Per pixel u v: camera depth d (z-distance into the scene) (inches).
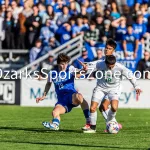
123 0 3083.2
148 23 2866.6
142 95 2623.0
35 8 2874.0
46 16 2871.6
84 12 2906.0
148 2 3041.3
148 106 2623.0
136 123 1991.9
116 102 1648.6
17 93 2662.4
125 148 1384.1
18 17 2883.9
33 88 2647.6
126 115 2289.6
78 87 2596.0
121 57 2763.3
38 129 1774.1
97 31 2787.9
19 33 2881.4
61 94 1676.9
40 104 2642.7
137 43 2770.7
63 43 2810.0
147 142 1494.8
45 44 2810.0
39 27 2859.3
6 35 2901.1
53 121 1641.2
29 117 2167.8
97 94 1668.3
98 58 2684.5
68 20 2842.0
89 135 1621.6
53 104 2637.8
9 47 2903.5
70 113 2349.9
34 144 1438.2
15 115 2236.7
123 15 2952.8
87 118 1692.9
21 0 2987.2
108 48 1631.4
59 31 2819.9
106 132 1691.7
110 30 2787.9
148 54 2741.1
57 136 1595.7
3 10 2950.3
